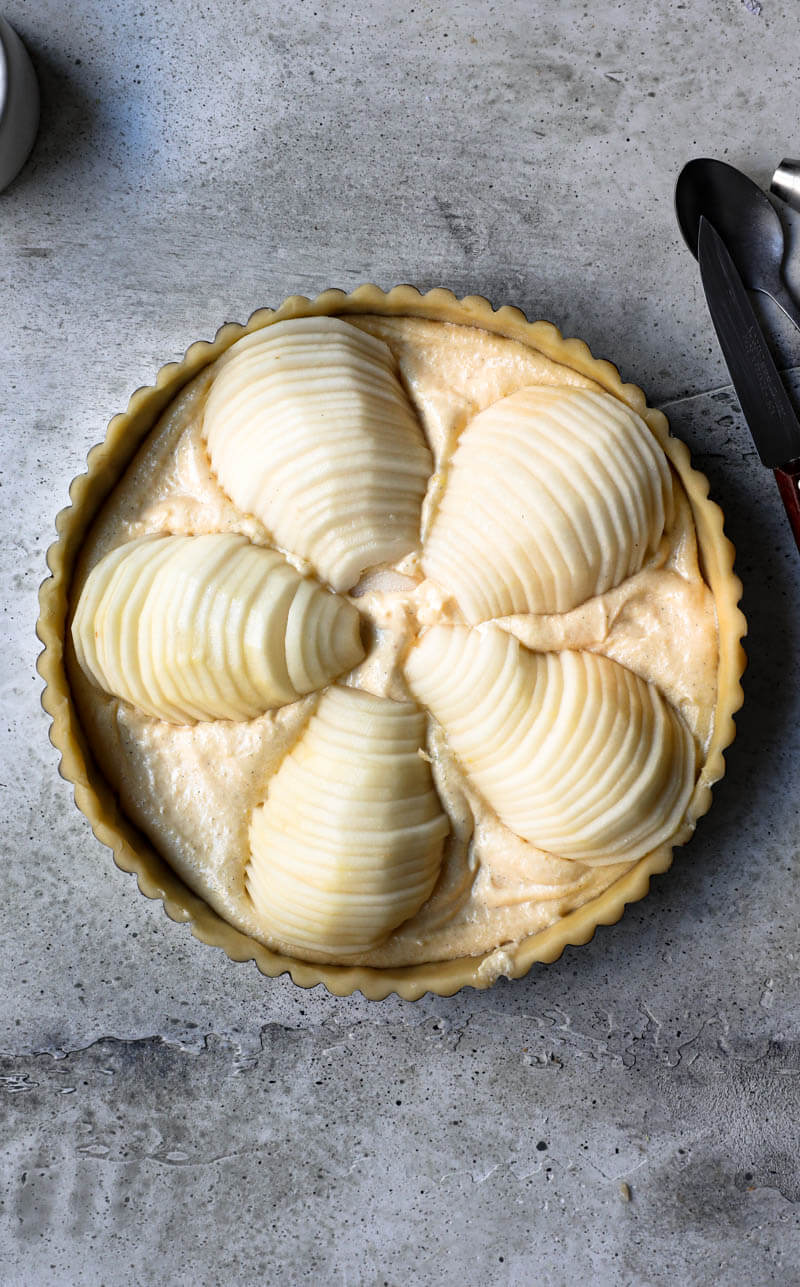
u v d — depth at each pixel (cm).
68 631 57
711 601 57
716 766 56
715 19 64
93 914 64
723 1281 63
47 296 65
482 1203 63
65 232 65
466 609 56
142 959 64
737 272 63
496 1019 64
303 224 65
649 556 57
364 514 55
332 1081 64
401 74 65
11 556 64
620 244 64
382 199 65
